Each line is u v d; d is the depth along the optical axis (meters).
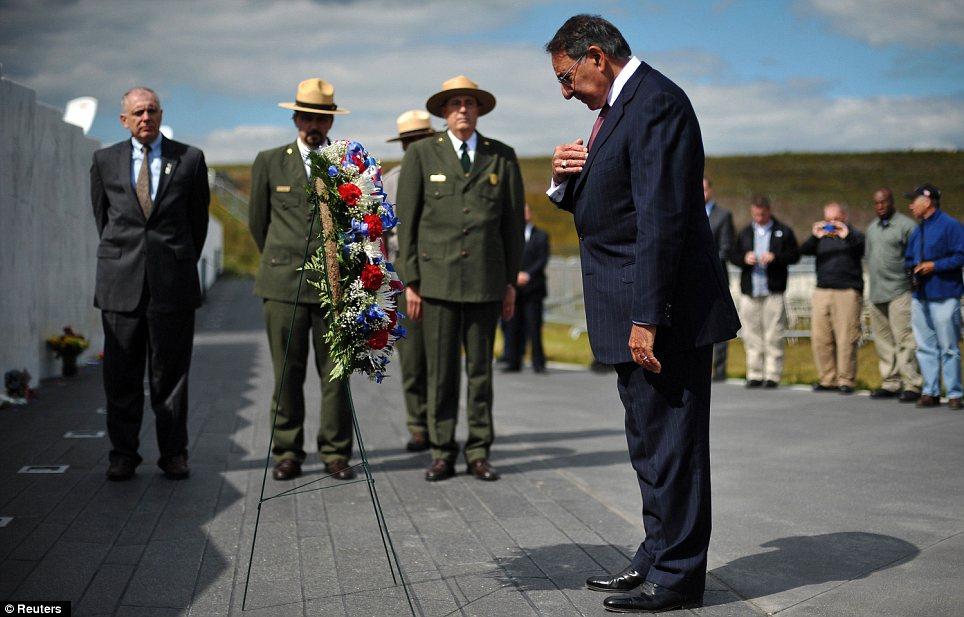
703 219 4.16
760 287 12.20
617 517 5.60
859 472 6.85
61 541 5.02
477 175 6.76
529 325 14.23
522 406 10.51
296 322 6.57
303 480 6.52
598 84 4.17
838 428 8.86
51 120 11.62
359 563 4.73
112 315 6.41
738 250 12.38
